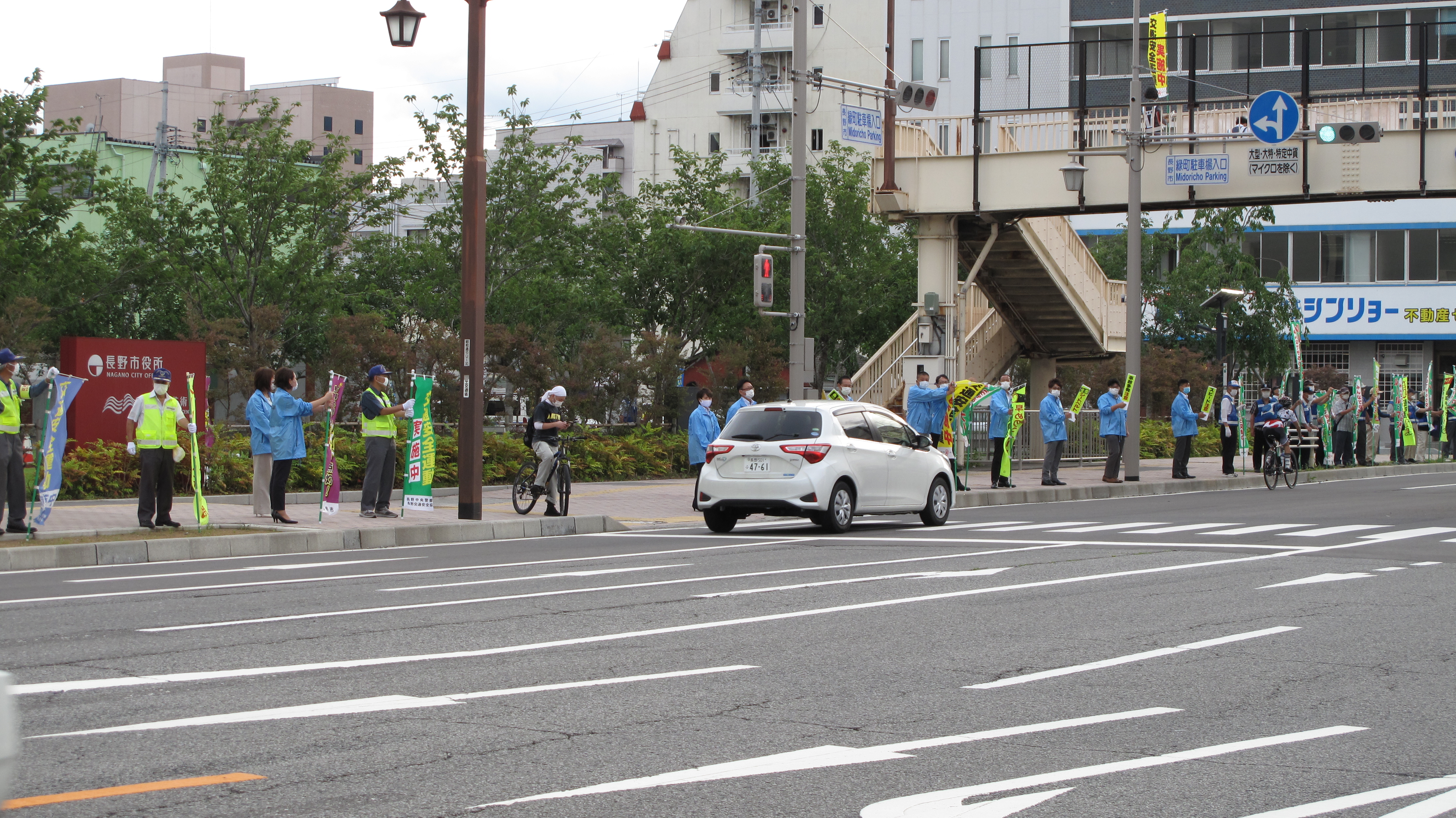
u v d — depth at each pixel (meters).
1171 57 51.25
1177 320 43.41
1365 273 52.50
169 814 4.93
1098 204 27.55
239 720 6.43
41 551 13.49
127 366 21.38
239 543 14.90
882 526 18.23
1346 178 25.83
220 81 96.12
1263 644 8.77
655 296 38.16
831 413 17.08
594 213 39.12
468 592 11.02
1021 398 25.48
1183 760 5.86
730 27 72.00
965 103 57.78
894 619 9.68
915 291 43.75
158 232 35.06
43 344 31.11
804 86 22.97
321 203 35.12
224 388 31.06
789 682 7.45
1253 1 50.31
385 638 8.75
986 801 5.20
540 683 7.38
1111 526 17.91
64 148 34.16
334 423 19.41
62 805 5.03
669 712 6.70
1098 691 7.30
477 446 17.83
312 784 5.34
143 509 15.52
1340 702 7.09
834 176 42.81
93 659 7.95
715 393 33.03
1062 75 54.72
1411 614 10.08
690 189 40.72
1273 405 28.11
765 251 23.89
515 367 30.25
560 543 16.08
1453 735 6.38
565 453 19.25
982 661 8.11
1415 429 38.34
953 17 58.09
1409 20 47.88
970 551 14.49
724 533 17.52
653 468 28.75
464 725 6.38
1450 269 51.38
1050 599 10.72
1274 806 5.18
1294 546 15.06
